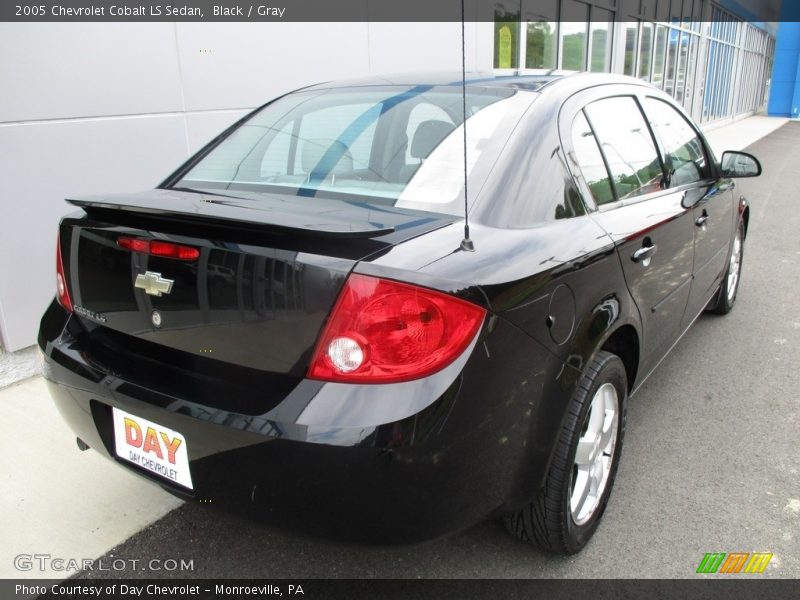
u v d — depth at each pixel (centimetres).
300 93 284
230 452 166
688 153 347
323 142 238
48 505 254
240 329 170
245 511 171
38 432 304
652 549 232
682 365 389
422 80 266
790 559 228
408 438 155
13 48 359
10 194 370
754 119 3050
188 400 174
